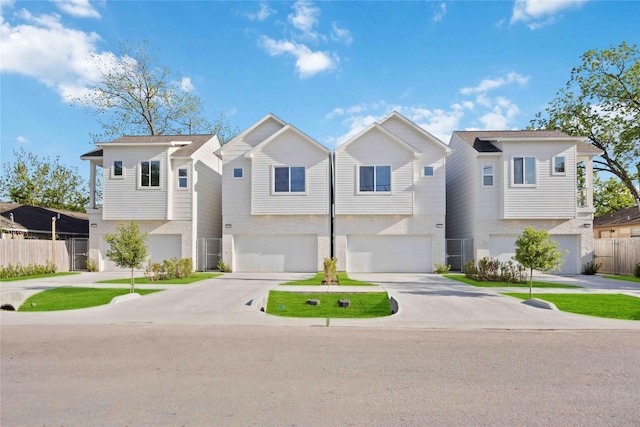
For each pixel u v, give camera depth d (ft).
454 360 22.12
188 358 22.27
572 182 71.26
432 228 74.28
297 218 75.25
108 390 17.38
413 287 53.16
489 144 76.38
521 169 71.87
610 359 22.45
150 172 75.51
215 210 88.12
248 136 77.15
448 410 15.35
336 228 74.95
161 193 75.10
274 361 21.74
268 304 42.75
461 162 81.46
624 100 96.73
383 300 44.01
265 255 75.82
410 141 75.46
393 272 74.49
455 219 85.20
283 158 74.43
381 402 16.14
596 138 102.89
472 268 63.98
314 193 73.92
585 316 35.24
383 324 32.01
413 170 73.87
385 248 75.00
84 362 21.48
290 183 74.18
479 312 36.78
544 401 16.30
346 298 45.01
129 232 46.80
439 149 74.90
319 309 40.32
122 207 75.31
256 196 74.38
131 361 21.67
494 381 18.71
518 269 61.05
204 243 78.64
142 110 119.55
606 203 132.16
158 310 37.47
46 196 138.10
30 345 25.09
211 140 85.92
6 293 40.24
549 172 71.56
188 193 76.48
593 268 71.67
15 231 84.53
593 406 15.81
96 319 33.55
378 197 73.41
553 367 20.93
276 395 16.84
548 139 70.85
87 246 86.12
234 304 40.37
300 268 75.36
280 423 14.17
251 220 75.82
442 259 74.13
